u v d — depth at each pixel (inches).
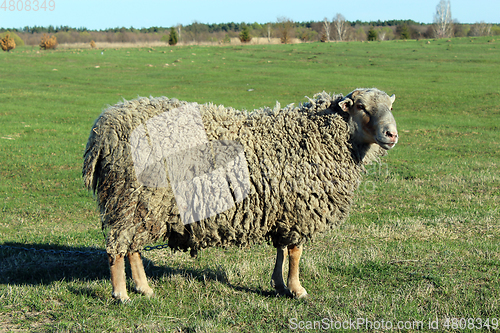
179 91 1232.2
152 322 172.2
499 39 2436.0
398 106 1056.8
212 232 185.6
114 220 182.5
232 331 168.7
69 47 2876.5
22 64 1667.1
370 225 309.1
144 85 1332.4
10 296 190.5
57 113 914.1
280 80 1412.4
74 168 510.6
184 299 197.6
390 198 389.1
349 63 1797.5
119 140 182.2
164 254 260.2
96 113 938.1
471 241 270.2
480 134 761.0
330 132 197.0
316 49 2283.5
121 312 179.8
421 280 214.2
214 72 1592.0
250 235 191.8
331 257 247.4
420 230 297.1
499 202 368.2
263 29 4195.4
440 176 473.4
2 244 267.6
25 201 382.0
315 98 210.2
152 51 2255.2
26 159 543.2
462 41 2444.6
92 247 267.9
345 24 4028.1
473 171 490.6
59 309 183.0
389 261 240.2
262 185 185.0
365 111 193.2
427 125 848.9
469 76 1438.2
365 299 195.5
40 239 279.7
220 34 4471.0
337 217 200.1
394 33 4557.1
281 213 189.3
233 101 1071.6
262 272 230.8
